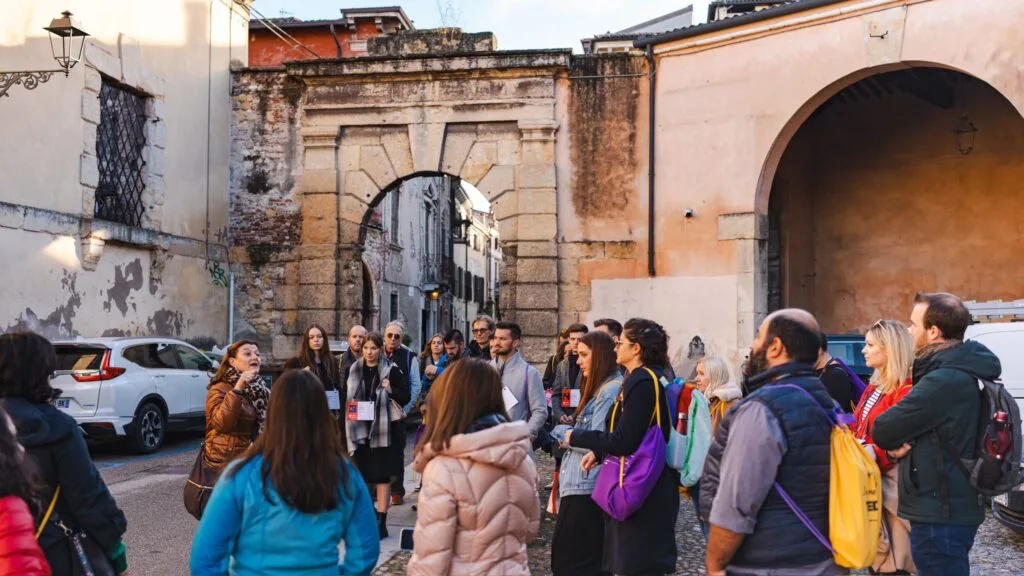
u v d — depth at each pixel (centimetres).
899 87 1591
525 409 670
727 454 323
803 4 1365
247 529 301
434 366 1102
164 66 1581
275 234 1741
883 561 486
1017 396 869
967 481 417
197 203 1672
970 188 1617
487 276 5438
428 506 324
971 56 1237
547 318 1594
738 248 1451
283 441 303
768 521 319
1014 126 1575
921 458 422
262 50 2580
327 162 1694
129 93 1520
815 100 1389
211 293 1703
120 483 1001
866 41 1320
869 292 1706
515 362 682
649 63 1555
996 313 1042
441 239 3494
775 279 1698
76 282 1359
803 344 338
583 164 1598
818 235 1759
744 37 1449
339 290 1686
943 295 445
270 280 1738
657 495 474
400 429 762
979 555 696
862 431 496
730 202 1462
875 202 1708
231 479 305
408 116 1662
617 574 471
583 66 1598
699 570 637
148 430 1241
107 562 352
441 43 1723
